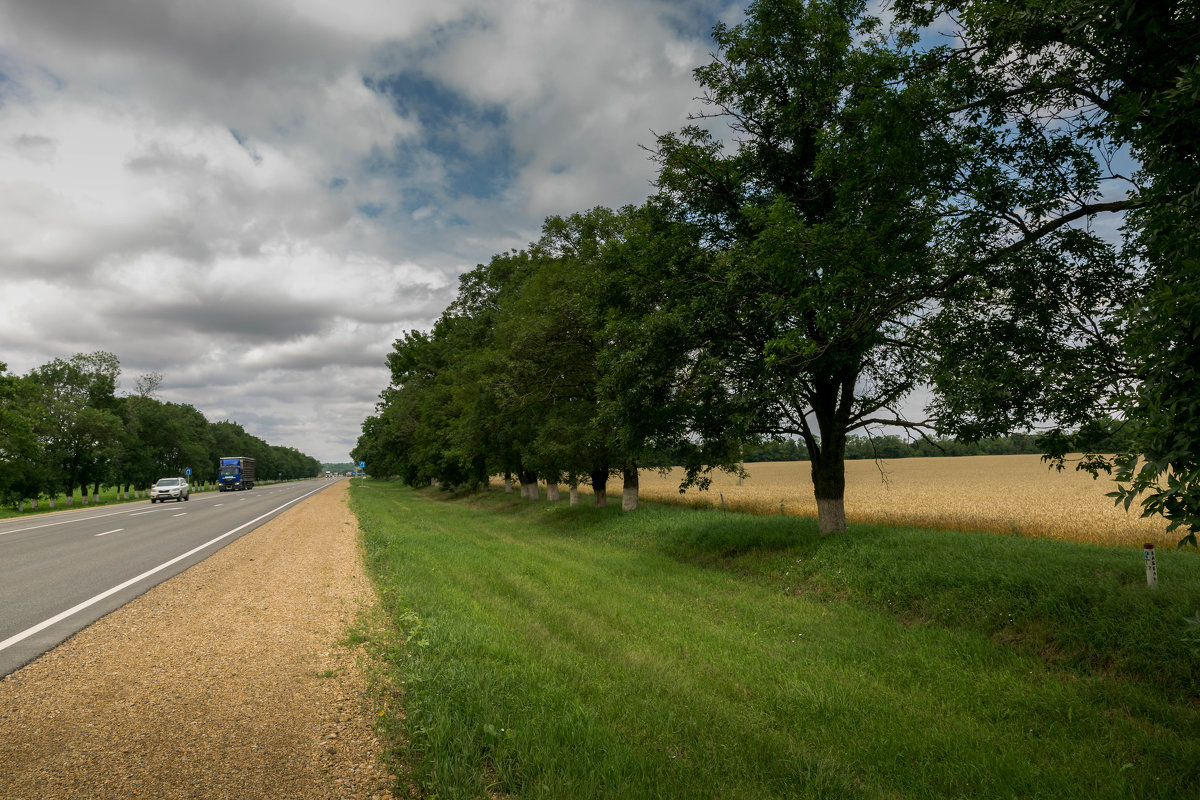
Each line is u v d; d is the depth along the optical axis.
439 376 42.00
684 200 12.82
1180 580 7.18
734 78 11.90
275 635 6.38
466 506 38.25
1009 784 4.20
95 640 6.18
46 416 51.44
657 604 9.76
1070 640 6.78
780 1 11.20
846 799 3.85
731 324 10.93
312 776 3.42
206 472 104.00
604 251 14.02
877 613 8.99
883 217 7.47
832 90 10.48
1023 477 39.88
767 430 12.51
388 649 5.74
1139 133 4.20
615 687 5.52
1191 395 3.26
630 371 12.11
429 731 3.84
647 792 3.51
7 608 7.66
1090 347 7.37
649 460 19.73
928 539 11.06
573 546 17.23
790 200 11.22
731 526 15.44
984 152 7.72
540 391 22.30
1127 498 3.50
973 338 8.77
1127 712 5.44
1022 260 7.88
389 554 12.22
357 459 146.25
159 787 3.25
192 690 4.77
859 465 65.56
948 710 5.57
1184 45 4.20
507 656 5.88
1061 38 5.79
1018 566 8.61
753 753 4.35
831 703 5.50
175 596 8.37
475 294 34.84
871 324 7.98
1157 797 4.10
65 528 19.45
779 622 8.75
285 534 16.78
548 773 3.49
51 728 4.02
